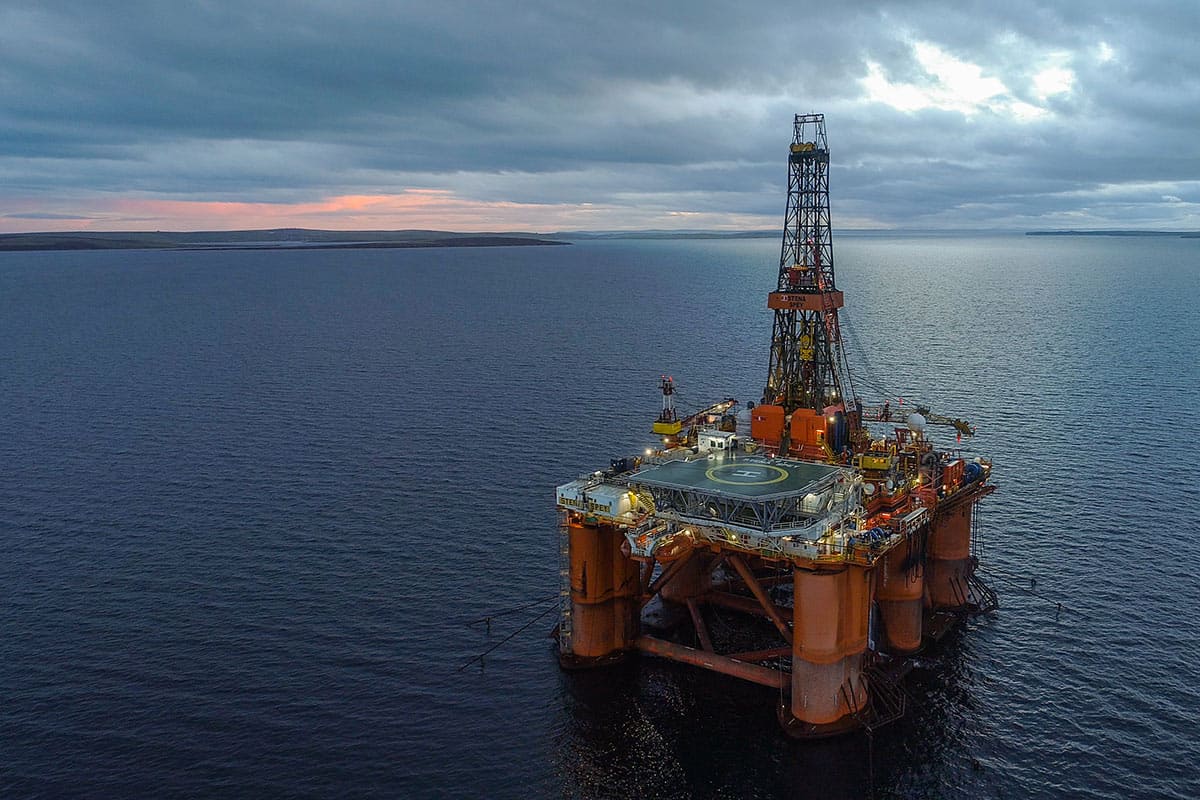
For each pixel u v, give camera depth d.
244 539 67.69
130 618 55.97
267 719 46.47
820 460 58.81
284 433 96.62
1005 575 61.59
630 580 53.62
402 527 69.94
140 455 88.31
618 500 50.56
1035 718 46.78
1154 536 66.81
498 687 50.06
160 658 51.62
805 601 45.88
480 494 76.88
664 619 59.97
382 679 50.31
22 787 41.19
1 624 55.00
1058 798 40.97
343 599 58.75
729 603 60.47
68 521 70.94
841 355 71.00
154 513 72.69
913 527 50.41
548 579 61.84
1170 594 58.28
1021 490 76.25
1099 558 63.56
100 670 50.38
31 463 85.81
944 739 45.59
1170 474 79.88
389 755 44.03
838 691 46.44
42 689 48.53
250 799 40.72
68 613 56.44
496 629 55.75
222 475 82.06
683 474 51.34
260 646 53.12
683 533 51.44
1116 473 80.31
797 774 43.31
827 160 63.56
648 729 46.91
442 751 44.53
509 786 42.22
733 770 43.66
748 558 61.28
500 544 66.94
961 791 41.78
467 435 95.06
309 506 74.25
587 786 42.34
